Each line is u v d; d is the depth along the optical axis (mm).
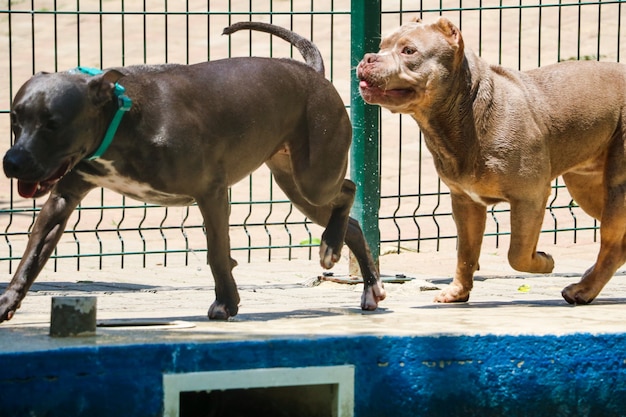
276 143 8375
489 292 10484
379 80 8625
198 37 25891
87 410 6113
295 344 6473
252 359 6391
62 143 6980
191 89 7668
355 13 11039
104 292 10477
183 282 11328
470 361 6828
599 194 10055
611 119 9297
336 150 8586
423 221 15977
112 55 25172
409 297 10289
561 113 9133
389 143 20188
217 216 7777
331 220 8922
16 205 17094
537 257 9164
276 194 17469
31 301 9680
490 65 9148
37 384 6027
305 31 25828
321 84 8578
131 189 7637
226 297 7875
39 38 26141
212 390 6738
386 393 6672
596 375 7051
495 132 8859
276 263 12891
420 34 8742
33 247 7488
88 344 6238
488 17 25547
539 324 7484
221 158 7824
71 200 7621
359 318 8000
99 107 7137
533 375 6941
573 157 9328
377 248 11141
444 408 6797
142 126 7355
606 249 9289
